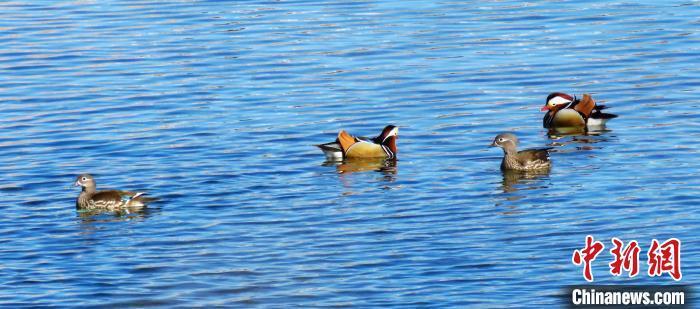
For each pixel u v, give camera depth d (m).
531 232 26.83
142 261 25.73
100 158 33.75
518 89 40.94
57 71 44.38
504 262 25.09
